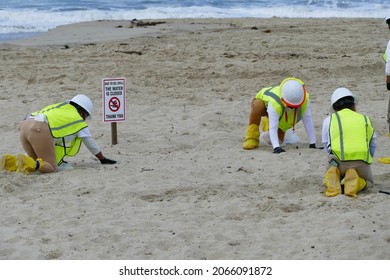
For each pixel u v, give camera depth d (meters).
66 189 16.17
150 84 27.92
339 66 30.41
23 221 14.26
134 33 41.06
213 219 14.34
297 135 21.14
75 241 13.22
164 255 12.61
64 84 28.14
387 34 39.12
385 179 16.73
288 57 32.41
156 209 14.88
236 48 34.72
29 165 16.89
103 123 22.88
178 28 42.81
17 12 52.81
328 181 15.59
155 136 21.25
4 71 30.06
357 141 15.39
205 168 17.81
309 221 14.09
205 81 28.44
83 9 55.34
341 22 44.75
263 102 19.25
